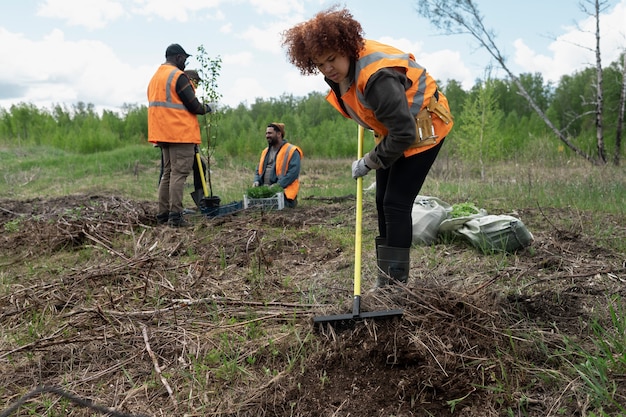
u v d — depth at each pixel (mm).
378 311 2697
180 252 4594
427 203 4863
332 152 19578
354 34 2467
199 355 2678
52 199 8070
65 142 20172
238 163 15172
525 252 4184
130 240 5047
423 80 2748
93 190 9281
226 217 5938
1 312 3299
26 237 5258
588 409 2080
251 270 3992
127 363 2648
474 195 7352
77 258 4562
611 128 17062
